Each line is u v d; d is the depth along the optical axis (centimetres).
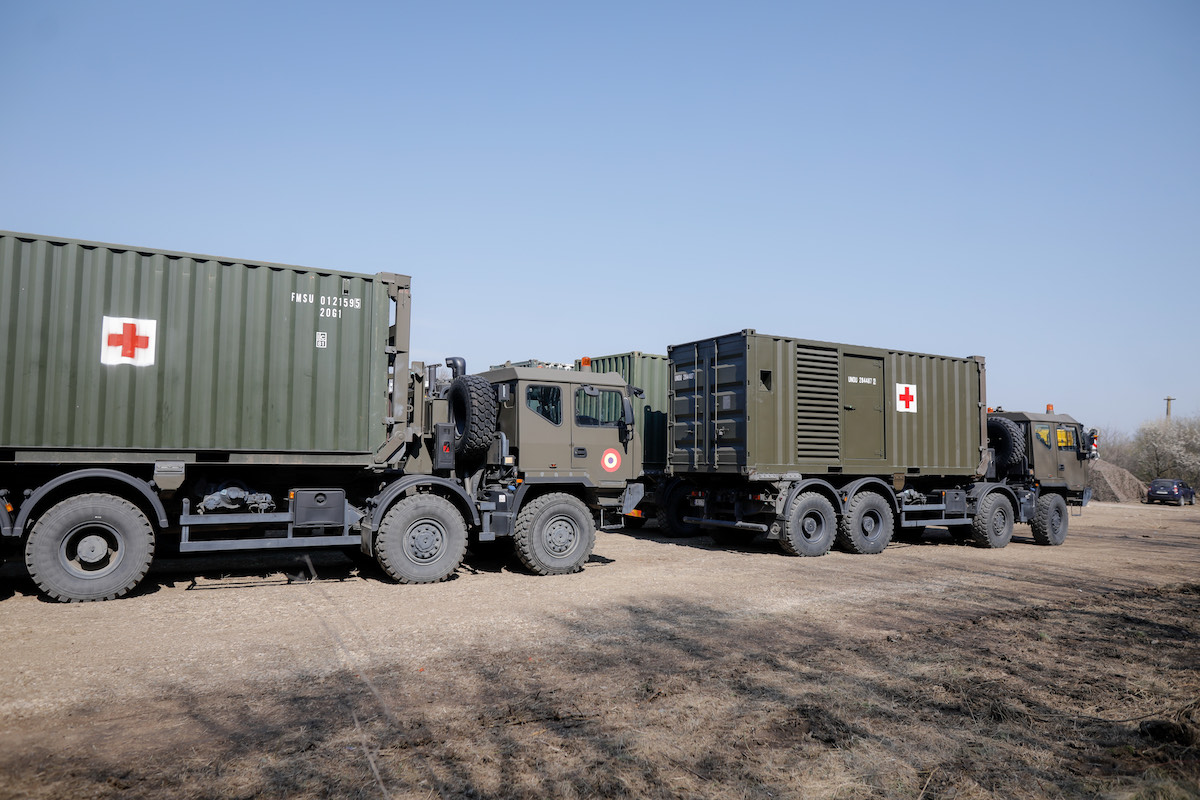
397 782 393
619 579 1035
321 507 941
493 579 1020
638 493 1167
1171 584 1104
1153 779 410
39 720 477
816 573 1121
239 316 905
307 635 698
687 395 1437
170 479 852
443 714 497
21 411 798
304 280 947
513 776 403
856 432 1400
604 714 503
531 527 1043
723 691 553
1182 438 5553
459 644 678
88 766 409
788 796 388
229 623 737
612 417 1147
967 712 522
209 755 425
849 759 434
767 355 1305
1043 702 547
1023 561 1339
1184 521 2612
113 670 581
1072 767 434
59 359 816
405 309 1009
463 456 1063
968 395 1569
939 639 726
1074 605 922
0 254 795
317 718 488
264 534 976
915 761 435
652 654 656
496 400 1048
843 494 1362
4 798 368
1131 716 521
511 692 546
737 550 1389
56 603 801
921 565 1238
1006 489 1593
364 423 973
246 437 904
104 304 839
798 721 494
